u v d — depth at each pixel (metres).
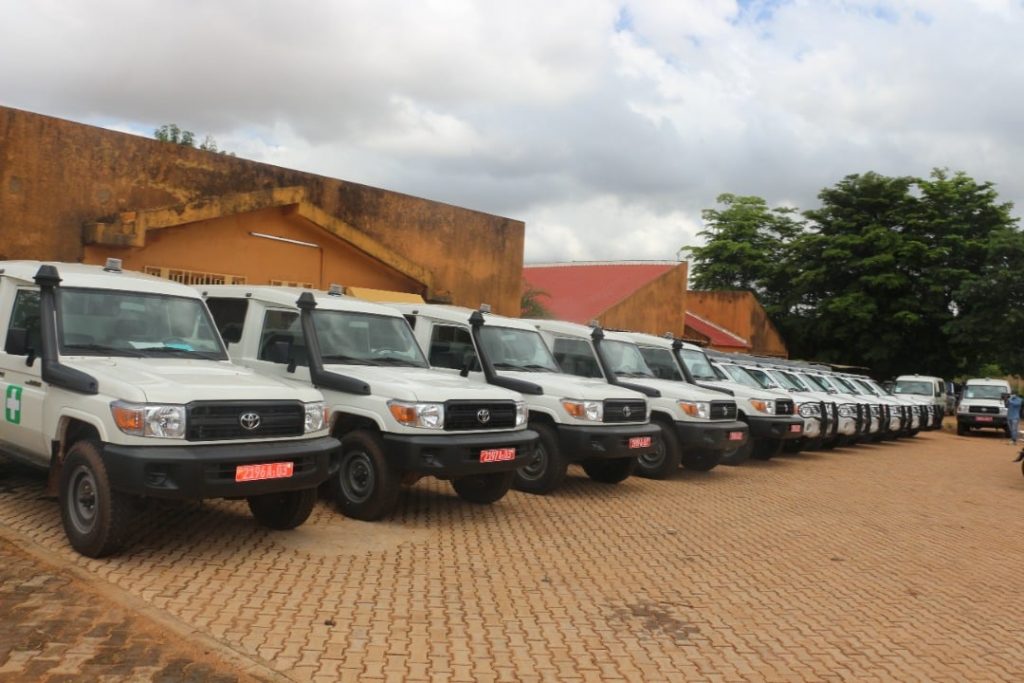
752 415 15.01
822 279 38.78
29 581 5.81
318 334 9.03
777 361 22.12
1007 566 8.84
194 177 14.76
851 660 5.65
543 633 5.69
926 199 39.03
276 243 16.02
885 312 37.81
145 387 6.22
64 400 6.64
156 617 5.30
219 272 15.12
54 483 7.10
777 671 5.34
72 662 4.61
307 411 6.95
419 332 11.02
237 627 5.30
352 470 8.44
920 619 6.71
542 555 7.73
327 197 16.78
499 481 9.41
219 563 6.60
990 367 47.22
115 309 7.41
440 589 6.46
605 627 5.92
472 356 10.75
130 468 5.98
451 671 4.91
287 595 6.00
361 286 17.55
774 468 15.49
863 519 10.92
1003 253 34.16
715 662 5.42
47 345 6.87
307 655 4.96
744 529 9.67
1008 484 15.67
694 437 12.55
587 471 12.09
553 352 12.70
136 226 13.41
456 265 19.52
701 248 47.69
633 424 11.04
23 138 12.80
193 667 4.64
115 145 13.76
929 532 10.38
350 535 7.81
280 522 7.62
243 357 9.30
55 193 13.13
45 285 7.09
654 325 28.73
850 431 19.22
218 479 6.23
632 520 9.62
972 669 5.66
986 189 38.31
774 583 7.46
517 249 21.02
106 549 6.27
